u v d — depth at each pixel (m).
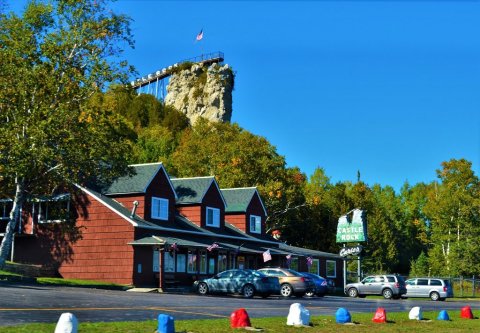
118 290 36.75
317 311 25.27
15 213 39.00
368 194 95.12
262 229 59.09
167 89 157.88
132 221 41.41
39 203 44.56
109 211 42.34
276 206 74.56
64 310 19.20
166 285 42.34
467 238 72.31
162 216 45.69
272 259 56.16
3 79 37.72
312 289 39.41
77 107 39.31
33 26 41.44
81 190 43.41
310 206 81.06
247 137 75.00
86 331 13.88
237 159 73.06
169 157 91.62
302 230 82.75
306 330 16.69
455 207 77.56
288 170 77.38
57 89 38.78
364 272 87.62
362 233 58.47
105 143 38.41
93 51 41.06
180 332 14.77
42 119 37.53
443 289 47.03
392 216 110.25
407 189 117.81
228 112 148.00
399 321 21.12
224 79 148.25
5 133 36.09
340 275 66.50
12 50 38.72
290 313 17.86
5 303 20.25
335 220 85.12
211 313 21.17
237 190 59.22
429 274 84.69
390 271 92.00
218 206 52.47
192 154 77.62
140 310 20.80
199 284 36.47
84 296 26.11
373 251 89.44
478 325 20.73
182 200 50.81
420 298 49.81
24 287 29.72
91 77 39.44
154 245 40.47
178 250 45.16
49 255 43.81
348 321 19.31
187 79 154.62
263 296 35.91
